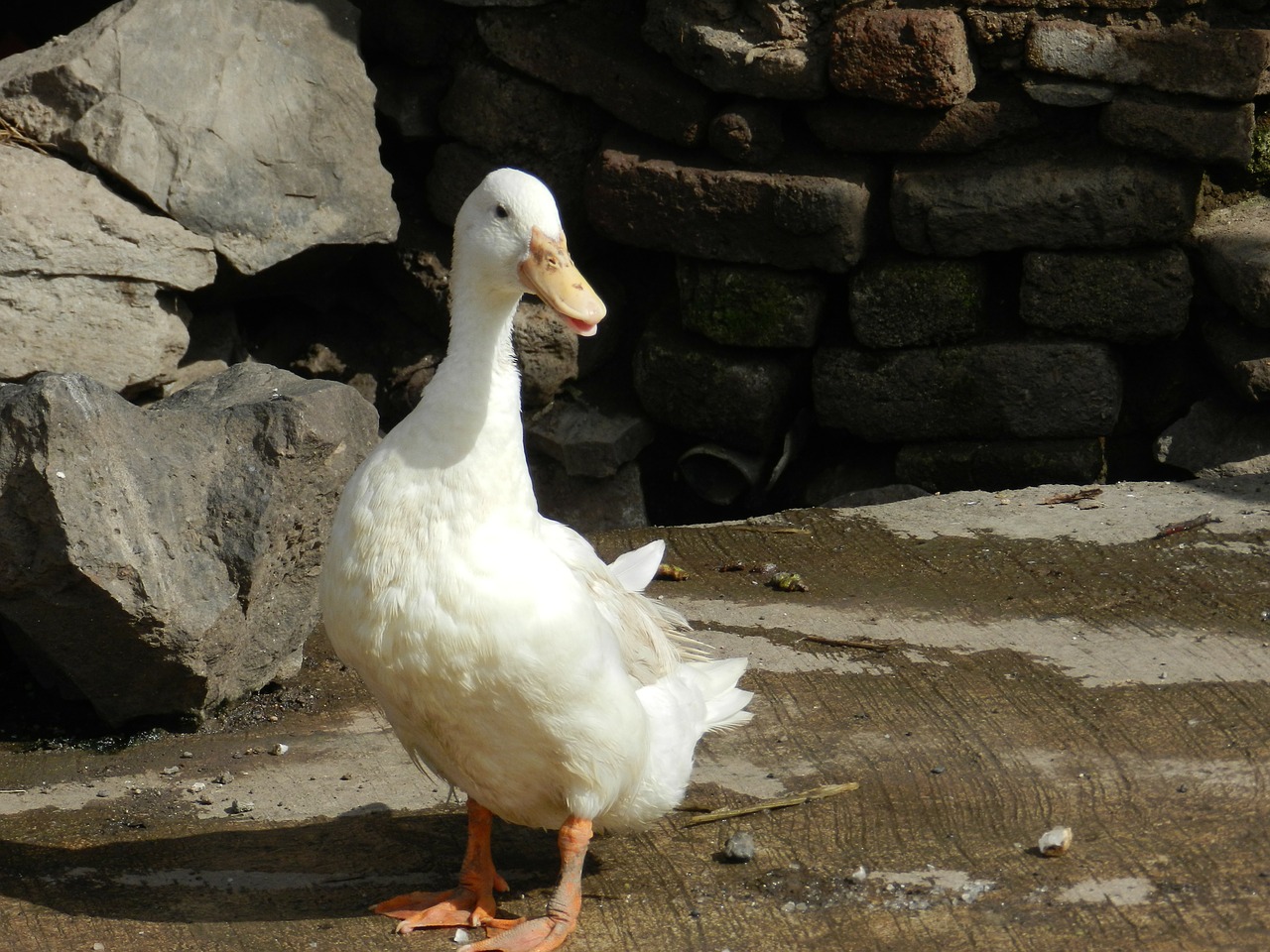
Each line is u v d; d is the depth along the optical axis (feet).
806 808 16.47
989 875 14.78
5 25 36.94
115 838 16.08
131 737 18.98
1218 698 18.88
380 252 34.53
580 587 13.52
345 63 31.68
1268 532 25.26
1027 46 29.43
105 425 17.20
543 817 14.62
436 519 12.97
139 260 27.84
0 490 16.65
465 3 32.81
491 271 13.65
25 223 26.76
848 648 21.39
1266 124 30.42
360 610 13.04
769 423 32.45
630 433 33.12
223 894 14.85
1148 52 28.91
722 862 15.35
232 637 18.49
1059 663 20.38
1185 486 28.22
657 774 14.55
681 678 15.44
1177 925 13.61
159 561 17.51
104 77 28.68
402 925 14.02
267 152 30.04
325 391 19.12
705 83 31.14
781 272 31.45
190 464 18.28
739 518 33.53
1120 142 29.45
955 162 30.53
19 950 13.67
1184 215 29.53
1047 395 30.48
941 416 31.19
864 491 31.81
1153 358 31.17
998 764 17.38
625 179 31.83
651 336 32.91
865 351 31.40
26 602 17.35
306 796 17.17
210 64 29.81
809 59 30.25
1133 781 16.72
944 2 30.12
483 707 13.14
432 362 34.19
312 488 18.85
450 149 34.04
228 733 19.04
